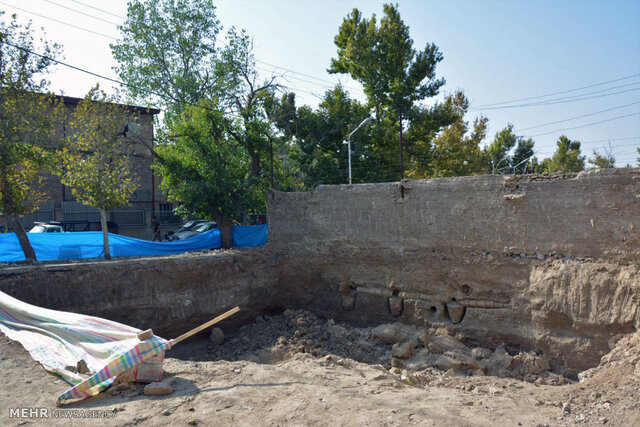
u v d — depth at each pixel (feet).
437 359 35.32
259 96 61.36
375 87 82.38
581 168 134.31
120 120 44.83
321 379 22.50
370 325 44.21
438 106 84.02
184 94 78.33
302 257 48.67
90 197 41.83
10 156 37.68
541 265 34.65
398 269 42.83
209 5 82.84
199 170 53.21
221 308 45.16
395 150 83.20
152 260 42.09
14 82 38.96
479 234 38.09
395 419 16.78
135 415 16.15
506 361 33.86
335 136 77.25
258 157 59.31
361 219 45.37
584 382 26.81
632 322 29.30
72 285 36.86
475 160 106.63
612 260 31.48
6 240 39.99
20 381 19.04
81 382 17.62
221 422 15.83
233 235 55.52
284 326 44.80
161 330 41.45
